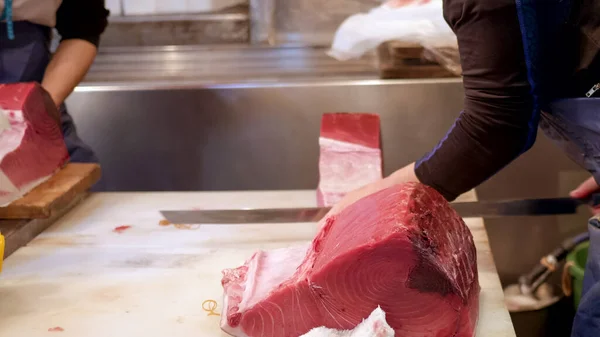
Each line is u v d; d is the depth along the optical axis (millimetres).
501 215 1371
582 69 981
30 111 1415
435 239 930
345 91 1881
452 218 1049
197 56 2045
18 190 1382
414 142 1908
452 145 1075
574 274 1483
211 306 1108
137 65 2031
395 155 1923
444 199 1067
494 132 1017
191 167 1979
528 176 1866
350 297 941
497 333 1019
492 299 1116
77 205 1561
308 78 1951
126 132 1939
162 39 2090
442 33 1824
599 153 1070
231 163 1972
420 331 946
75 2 1708
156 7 2100
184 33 2082
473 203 1396
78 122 1929
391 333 903
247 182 1991
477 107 1018
